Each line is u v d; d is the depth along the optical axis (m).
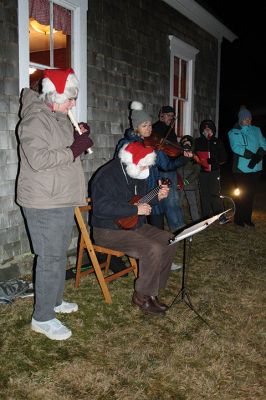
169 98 7.27
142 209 3.45
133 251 3.45
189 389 2.59
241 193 6.62
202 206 6.46
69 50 4.82
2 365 2.74
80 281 4.13
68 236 3.04
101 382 2.60
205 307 3.69
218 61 9.55
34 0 4.23
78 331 3.19
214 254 5.25
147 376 2.69
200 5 7.53
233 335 3.24
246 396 2.56
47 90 2.79
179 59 7.80
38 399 2.44
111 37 5.49
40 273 2.99
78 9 4.75
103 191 3.49
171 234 3.71
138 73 6.21
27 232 4.30
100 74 5.30
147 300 3.50
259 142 6.55
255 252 5.41
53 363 2.78
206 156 6.22
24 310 3.46
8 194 4.04
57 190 2.83
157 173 4.16
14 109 4.01
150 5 6.44
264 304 3.83
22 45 4.01
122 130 5.87
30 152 2.66
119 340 3.10
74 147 2.82
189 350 3.00
